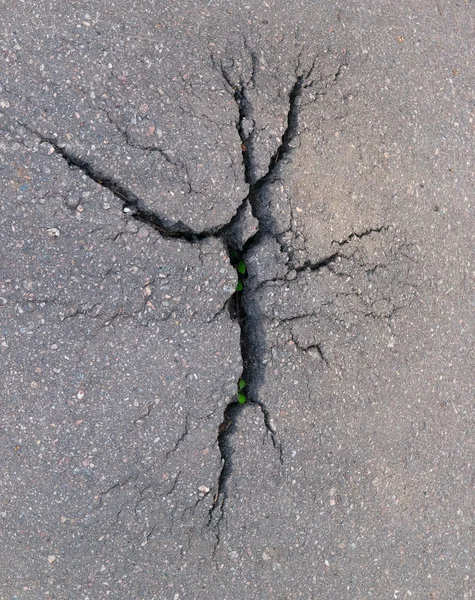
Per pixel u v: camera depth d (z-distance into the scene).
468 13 1.54
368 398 1.47
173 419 1.37
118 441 1.36
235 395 1.38
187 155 1.35
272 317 1.41
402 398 1.49
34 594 1.37
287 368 1.42
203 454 1.38
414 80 1.50
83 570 1.37
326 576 1.46
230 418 1.40
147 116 1.35
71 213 1.33
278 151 1.41
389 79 1.49
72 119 1.33
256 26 1.41
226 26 1.40
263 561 1.42
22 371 1.34
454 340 1.52
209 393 1.37
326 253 1.43
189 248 1.35
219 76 1.38
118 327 1.35
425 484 1.51
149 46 1.36
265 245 1.40
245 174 1.39
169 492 1.38
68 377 1.34
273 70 1.41
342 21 1.46
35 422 1.34
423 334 1.50
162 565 1.39
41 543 1.36
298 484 1.43
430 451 1.51
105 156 1.33
